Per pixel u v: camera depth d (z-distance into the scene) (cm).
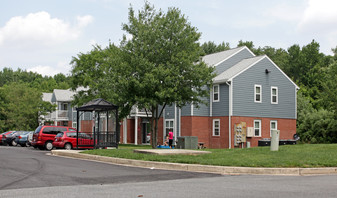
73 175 1202
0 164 1562
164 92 2319
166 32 2452
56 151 2262
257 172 1272
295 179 1104
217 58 3816
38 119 5538
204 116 3538
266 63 3597
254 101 3478
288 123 3700
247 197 796
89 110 2473
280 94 3672
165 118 3834
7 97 5631
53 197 810
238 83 3391
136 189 912
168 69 2338
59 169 1380
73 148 2820
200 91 2634
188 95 2536
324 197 790
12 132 4066
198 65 2528
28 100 5300
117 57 2497
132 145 3800
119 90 2438
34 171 1316
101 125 4506
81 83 3947
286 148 1884
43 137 2923
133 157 1622
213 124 3503
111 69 2666
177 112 3656
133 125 4456
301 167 1315
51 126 2981
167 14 2509
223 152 1773
